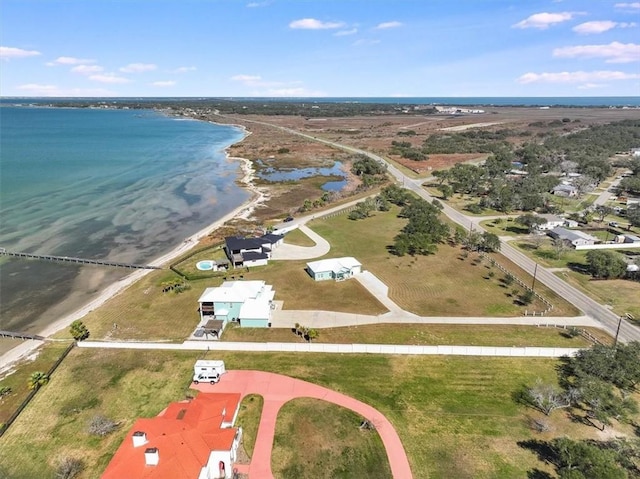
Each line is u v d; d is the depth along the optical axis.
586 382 40.94
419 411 39.53
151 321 55.31
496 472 33.12
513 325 54.25
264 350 48.72
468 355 47.88
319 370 45.22
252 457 34.19
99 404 40.56
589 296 62.41
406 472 33.06
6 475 33.16
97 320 55.75
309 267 68.31
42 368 46.00
